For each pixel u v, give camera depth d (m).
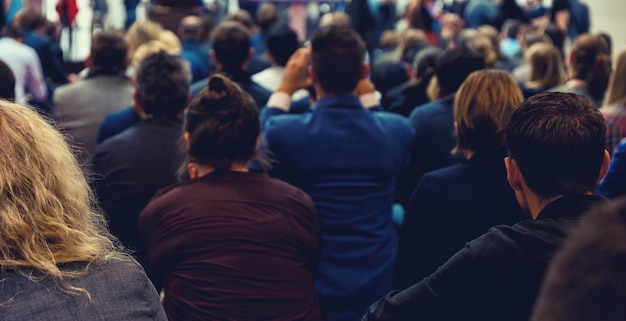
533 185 1.94
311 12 15.22
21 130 1.62
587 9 13.31
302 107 4.46
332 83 3.31
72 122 4.75
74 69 9.77
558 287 0.87
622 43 15.50
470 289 1.82
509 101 2.73
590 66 4.82
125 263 1.61
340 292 3.22
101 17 12.45
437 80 3.99
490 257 1.80
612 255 0.84
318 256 2.79
